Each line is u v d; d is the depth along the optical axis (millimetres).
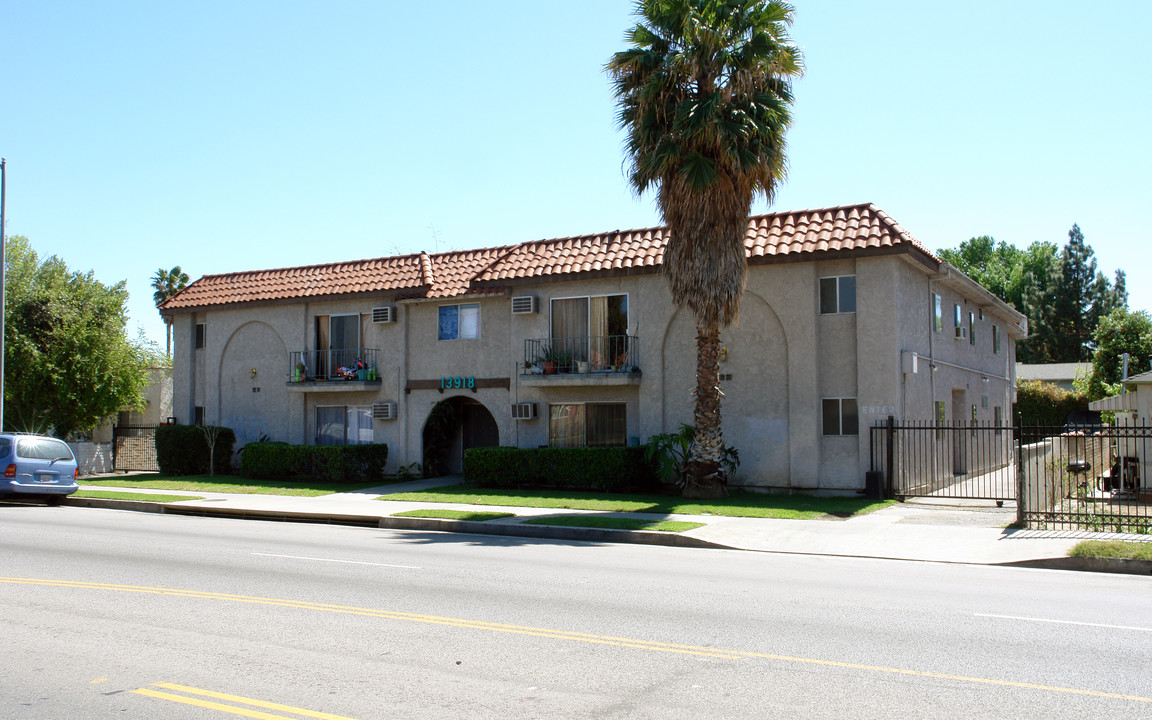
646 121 18203
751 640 7285
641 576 10703
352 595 9266
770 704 5598
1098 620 8109
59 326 29531
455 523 16422
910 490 20250
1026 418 41781
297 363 26906
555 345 23469
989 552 12781
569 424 23453
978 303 28234
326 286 27062
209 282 30031
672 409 21938
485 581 10219
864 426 19781
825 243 20141
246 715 5410
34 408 29141
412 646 7074
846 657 6738
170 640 7270
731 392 21234
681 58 17672
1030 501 15336
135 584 9867
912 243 19422
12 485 19688
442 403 25734
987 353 29609
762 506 17891
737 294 18375
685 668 6434
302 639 7305
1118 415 26172
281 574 10648
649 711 5465
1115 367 42875
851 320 20234
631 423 22641
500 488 22344
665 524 15312
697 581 10336
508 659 6680
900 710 5473
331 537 14898
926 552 12992
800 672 6320
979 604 8914
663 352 22141
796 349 20531
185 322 29734
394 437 25766
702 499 19219
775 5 17828
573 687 5965
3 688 5965
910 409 20500
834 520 16031
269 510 18688
